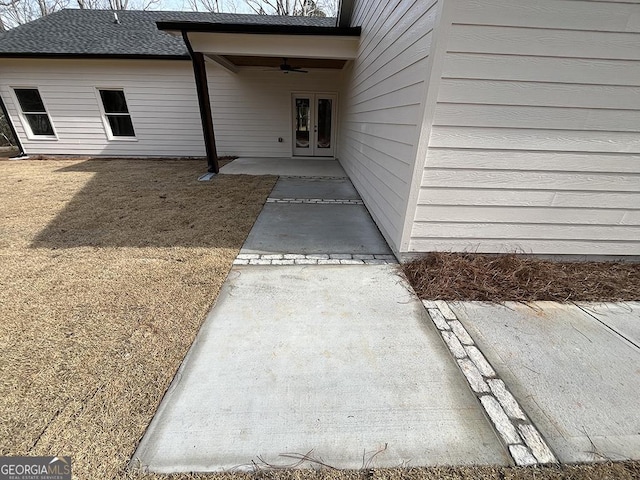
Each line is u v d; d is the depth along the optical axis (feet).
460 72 7.55
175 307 7.45
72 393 5.06
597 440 4.46
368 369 5.70
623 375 5.65
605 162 8.55
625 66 7.61
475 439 4.46
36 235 11.59
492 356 6.08
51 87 28.19
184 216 13.92
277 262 9.82
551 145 8.34
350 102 22.93
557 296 8.12
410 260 9.86
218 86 29.32
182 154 31.27
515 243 9.56
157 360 5.81
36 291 8.02
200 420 4.65
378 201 13.05
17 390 5.09
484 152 8.39
